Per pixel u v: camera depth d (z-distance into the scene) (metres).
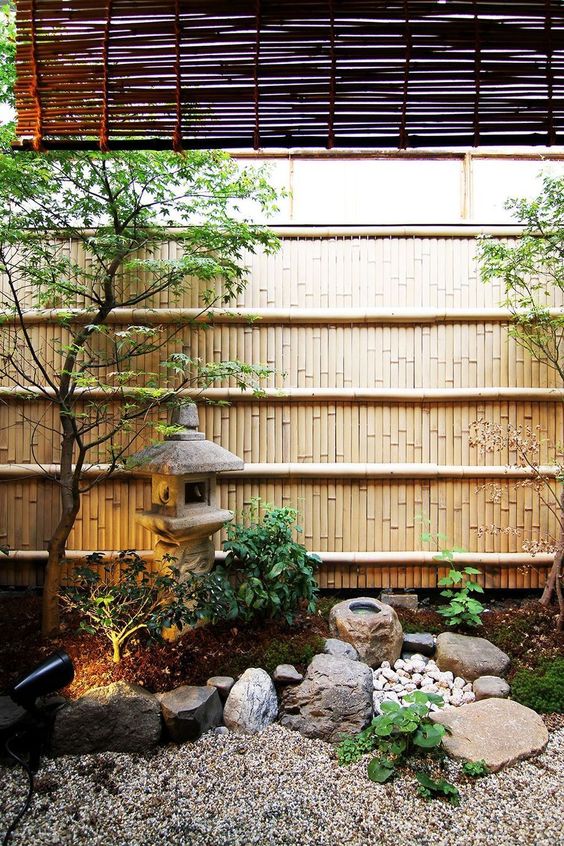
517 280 2.80
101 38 1.00
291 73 0.98
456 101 0.98
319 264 3.13
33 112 1.02
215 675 2.27
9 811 1.67
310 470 3.09
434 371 3.13
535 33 0.96
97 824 1.63
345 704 2.07
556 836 1.58
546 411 3.13
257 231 2.60
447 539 3.15
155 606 2.41
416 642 2.68
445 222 3.10
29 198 2.36
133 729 1.96
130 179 2.39
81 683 2.18
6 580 3.16
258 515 3.12
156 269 2.71
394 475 3.11
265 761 1.92
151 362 3.09
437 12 0.96
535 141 0.99
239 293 2.88
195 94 1.00
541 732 2.02
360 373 3.13
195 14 0.98
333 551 3.14
